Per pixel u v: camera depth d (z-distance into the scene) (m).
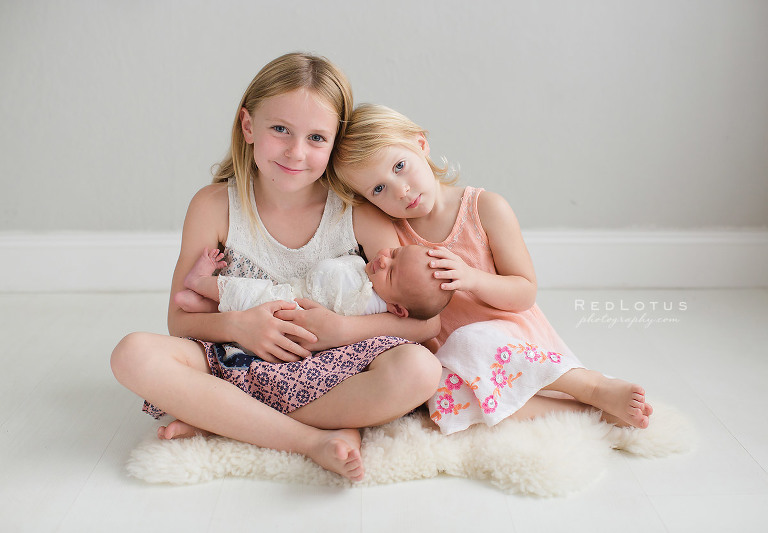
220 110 2.28
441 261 1.51
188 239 1.66
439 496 1.33
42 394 1.72
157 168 2.32
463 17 2.22
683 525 1.25
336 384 1.44
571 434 1.44
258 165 1.56
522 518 1.27
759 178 2.35
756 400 1.67
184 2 2.19
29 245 2.36
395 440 1.42
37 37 2.20
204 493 1.34
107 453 1.48
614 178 2.36
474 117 2.30
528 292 1.64
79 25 2.19
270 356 1.48
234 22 2.21
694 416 1.61
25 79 2.23
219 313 1.54
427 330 1.56
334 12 2.21
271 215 1.67
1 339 2.03
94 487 1.36
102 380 1.80
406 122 1.59
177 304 1.59
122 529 1.25
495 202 1.67
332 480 1.36
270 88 1.51
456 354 1.48
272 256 1.67
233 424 1.41
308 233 1.68
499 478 1.36
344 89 1.56
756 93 2.28
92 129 2.28
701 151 2.33
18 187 2.32
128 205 2.36
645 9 2.22
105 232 2.38
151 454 1.40
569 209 2.38
